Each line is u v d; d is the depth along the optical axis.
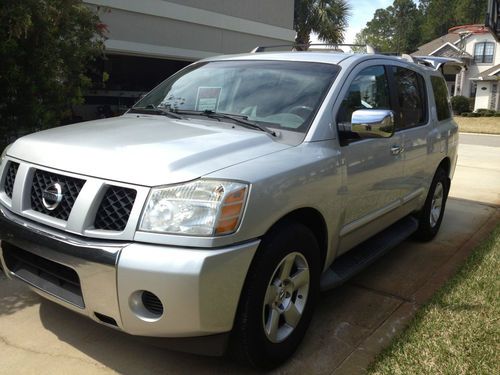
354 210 3.57
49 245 2.62
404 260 4.88
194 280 2.36
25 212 2.85
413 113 4.69
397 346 3.13
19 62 5.38
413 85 4.80
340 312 3.71
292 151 3.00
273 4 15.12
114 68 15.21
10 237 2.84
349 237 3.63
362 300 3.93
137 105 4.22
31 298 3.70
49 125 5.80
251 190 2.57
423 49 48.81
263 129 3.21
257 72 3.83
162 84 4.39
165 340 2.56
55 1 5.47
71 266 2.55
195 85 4.01
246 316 2.62
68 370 2.88
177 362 2.98
